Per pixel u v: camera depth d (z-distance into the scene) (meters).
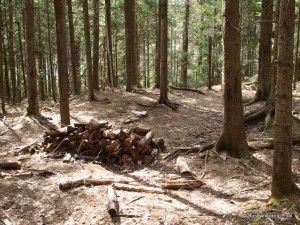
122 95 17.11
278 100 5.27
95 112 13.62
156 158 8.49
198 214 5.41
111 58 19.00
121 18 23.16
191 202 5.91
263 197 5.93
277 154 5.41
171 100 16.86
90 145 8.60
